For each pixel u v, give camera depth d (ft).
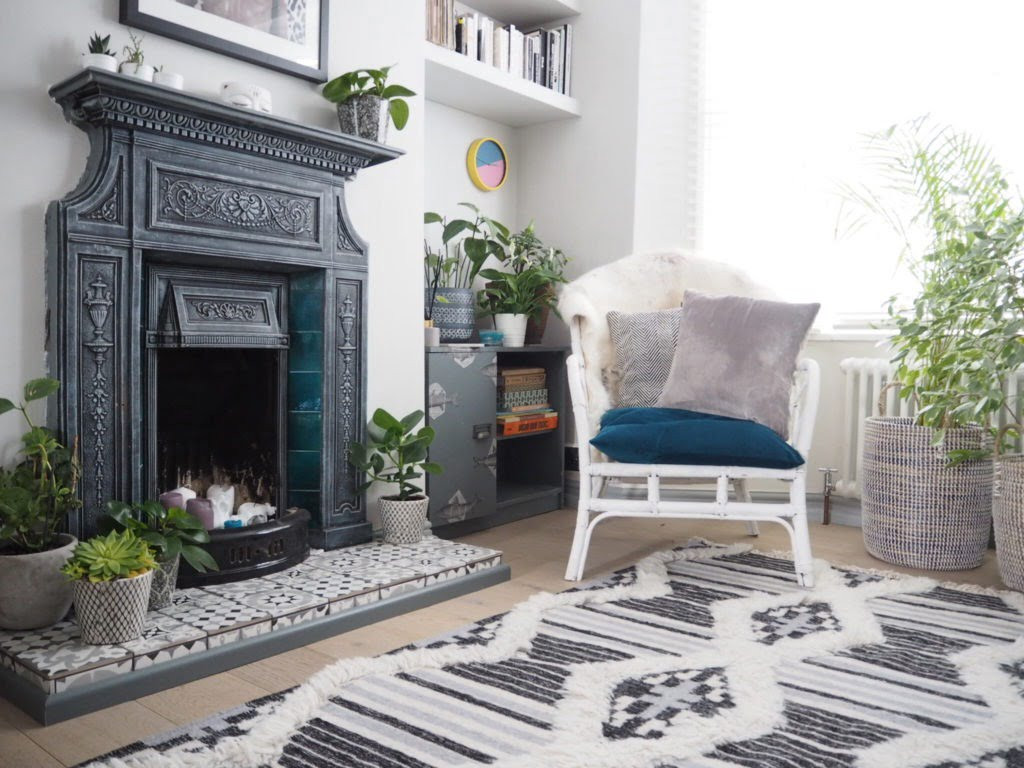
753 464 7.30
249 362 7.55
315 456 7.65
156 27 6.33
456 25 9.82
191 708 4.78
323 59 7.60
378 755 4.17
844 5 10.30
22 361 5.74
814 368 7.50
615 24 11.05
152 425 6.60
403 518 7.79
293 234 7.16
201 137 6.33
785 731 4.44
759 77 10.80
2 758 4.16
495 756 4.16
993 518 7.80
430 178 10.72
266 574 6.73
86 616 5.03
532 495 10.59
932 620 6.40
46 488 5.49
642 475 7.50
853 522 10.16
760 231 10.90
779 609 6.61
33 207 5.77
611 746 4.21
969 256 7.29
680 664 5.35
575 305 8.45
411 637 6.02
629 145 10.93
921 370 8.44
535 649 5.68
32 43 5.75
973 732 4.35
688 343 8.18
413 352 8.64
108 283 5.93
